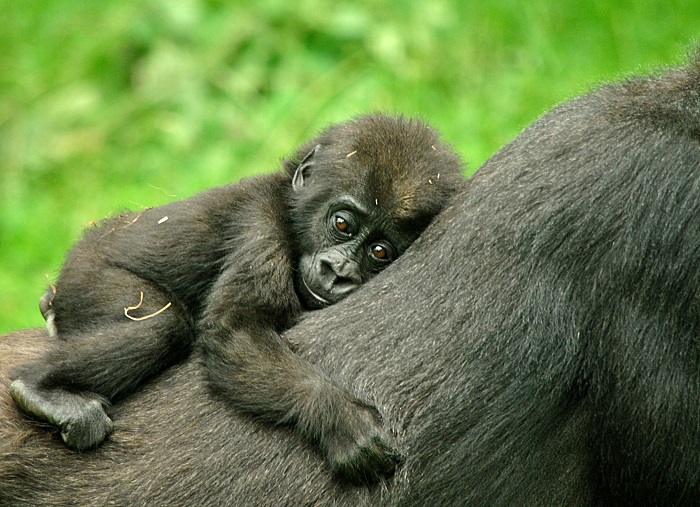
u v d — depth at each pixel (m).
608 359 9.65
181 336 10.48
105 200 20.42
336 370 9.79
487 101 20.33
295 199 11.45
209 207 11.29
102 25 23.08
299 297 10.90
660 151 9.70
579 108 10.34
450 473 9.54
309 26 22.03
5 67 23.09
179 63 22.11
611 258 9.58
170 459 9.57
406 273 10.12
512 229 9.80
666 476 9.79
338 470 9.30
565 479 9.98
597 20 21.09
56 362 10.05
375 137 11.39
